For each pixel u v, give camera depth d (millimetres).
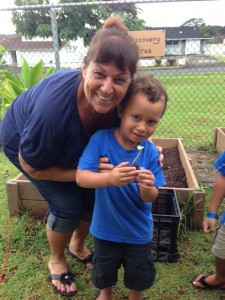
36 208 3020
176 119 7031
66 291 2240
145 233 1828
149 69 6570
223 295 2240
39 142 1720
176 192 2857
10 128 2010
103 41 1426
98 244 1895
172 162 4043
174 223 2418
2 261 2545
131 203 1762
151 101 1537
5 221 3018
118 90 1480
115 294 2236
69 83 1709
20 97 2012
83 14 13102
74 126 1734
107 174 1600
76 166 1910
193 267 2477
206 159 4602
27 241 2746
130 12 13219
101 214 1834
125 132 1646
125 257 1905
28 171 1891
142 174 1562
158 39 4195
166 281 2344
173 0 4094
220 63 7250
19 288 2303
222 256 2045
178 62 7090
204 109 8070
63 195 2021
